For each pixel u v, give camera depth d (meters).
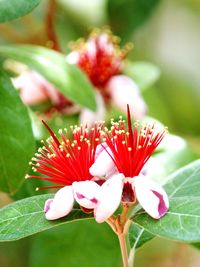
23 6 0.26
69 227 0.36
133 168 0.23
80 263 0.36
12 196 0.33
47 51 0.33
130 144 0.24
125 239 0.27
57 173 0.24
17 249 0.41
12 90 0.31
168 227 0.22
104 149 0.24
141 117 0.36
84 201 0.23
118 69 0.37
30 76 0.36
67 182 0.24
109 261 0.36
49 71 0.32
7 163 0.30
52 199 0.24
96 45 0.37
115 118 0.36
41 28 0.44
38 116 0.36
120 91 0.36
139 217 0.23
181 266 0.46
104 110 0.35
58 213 0.24
